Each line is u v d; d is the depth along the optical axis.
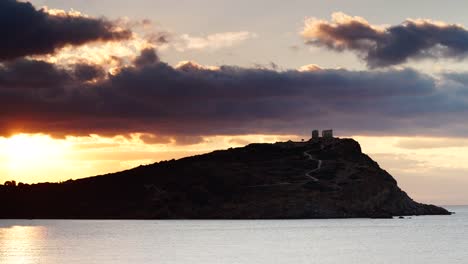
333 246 173.62
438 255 146.88
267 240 197.88
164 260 139.12
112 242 195.62
